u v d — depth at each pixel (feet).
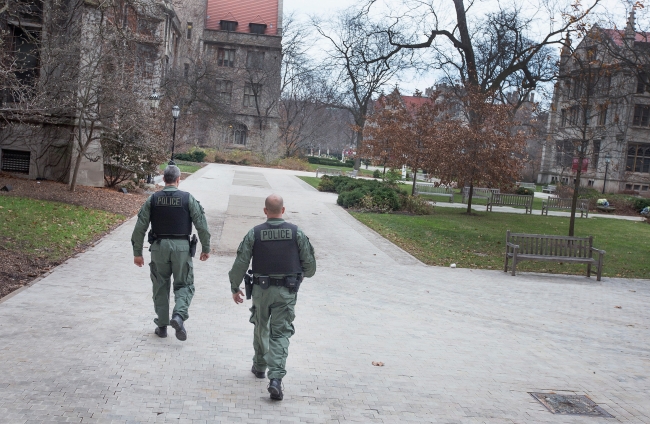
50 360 17.67
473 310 29.99
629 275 45.78
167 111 130.11
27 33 57.26
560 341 25.44
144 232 20.29
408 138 99.19
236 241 45.32
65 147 66.64
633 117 174.50
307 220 63.52
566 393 18.89
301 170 195.52
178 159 166.61
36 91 50.96
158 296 20.66
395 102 106.11
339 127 326.85
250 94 224.94
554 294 35.83
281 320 16.83
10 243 32.99
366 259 43.32
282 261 16.89
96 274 29.89
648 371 21.98
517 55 116.57
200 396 16.08
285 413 15.47
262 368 17.81
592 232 75.77
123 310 23.98
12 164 66.44
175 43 188.44
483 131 78.18
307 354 20.80
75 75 57.77
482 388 18.74
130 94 64.44
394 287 34.19
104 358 18.30
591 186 181.68
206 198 75.15
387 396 17.35
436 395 17.75
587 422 16.57
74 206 50.88
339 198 83.41
